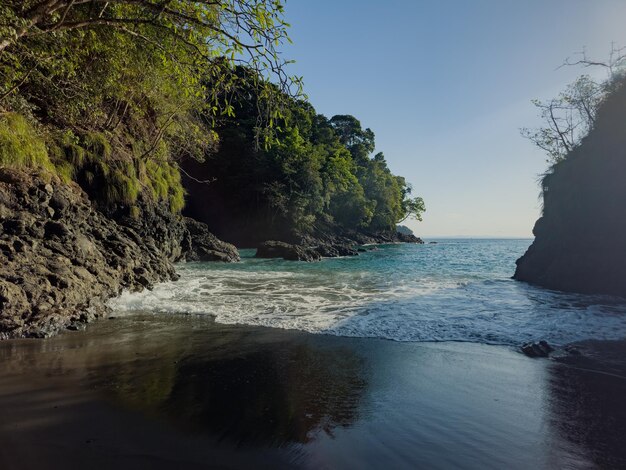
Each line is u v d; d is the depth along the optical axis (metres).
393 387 4.04
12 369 4.30
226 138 50.59
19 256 6.63
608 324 7.27
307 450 2.78
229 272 17.17
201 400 3.60
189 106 16.97
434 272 18.58
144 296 9.55
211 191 50.75
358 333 6.41
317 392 3.87
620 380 4.34
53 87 9.72
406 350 5.47
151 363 4.67
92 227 11.00
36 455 2.59
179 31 4.30
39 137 10.40
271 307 8.63
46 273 6.66
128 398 3.61
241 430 3.04
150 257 13.20
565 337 6.33
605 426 3.23
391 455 2.74
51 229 8.22
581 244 13.48
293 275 16.25
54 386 3.85
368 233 69.44
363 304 9.16
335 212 63.03
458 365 4.82
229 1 3.71
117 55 8.72
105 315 7.41
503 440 2.98
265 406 3.50
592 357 5.23
